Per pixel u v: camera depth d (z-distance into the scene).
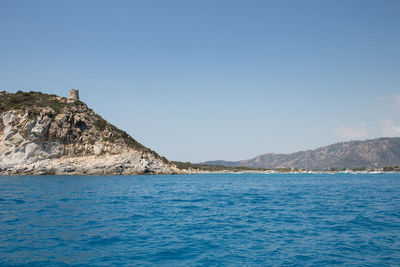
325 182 96.94
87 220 21.47
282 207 29.59
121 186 58.38
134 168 117.69
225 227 19.78
